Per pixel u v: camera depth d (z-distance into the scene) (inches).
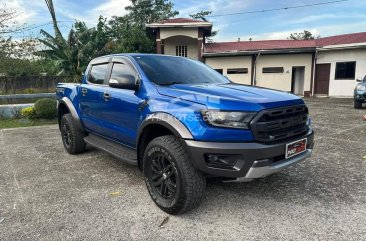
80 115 194.2
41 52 663.1
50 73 679.7
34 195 140.8
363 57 680.4
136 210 124.6
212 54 777.6
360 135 259.4
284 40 900.6
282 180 153.8
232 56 790.5
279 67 779.4
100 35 721.6
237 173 105.8
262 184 148.8
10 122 376.8
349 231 106.0
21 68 657.6
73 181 158.2
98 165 184.9
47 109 379.6
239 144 104.3
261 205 126.9
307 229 107.9
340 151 207.3
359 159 188.2
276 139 111.1
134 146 144.9
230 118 104.7
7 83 588.4
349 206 124.6
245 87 137.2
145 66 146.6
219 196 135.9
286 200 131.2
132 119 139.7
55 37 699.4
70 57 663.8
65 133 214.8
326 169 169.8
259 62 784.3
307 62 763.4
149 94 131.3
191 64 170.2
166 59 163.3
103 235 106.5
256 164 104.9
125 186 150.2
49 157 205.3
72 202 132.7
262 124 106.0
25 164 190.2
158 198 124.8
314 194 136.8
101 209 125.8
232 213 120.6
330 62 735.1
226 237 104.2
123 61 157.9
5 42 664.4
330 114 405.7
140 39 858.1
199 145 105.8
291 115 118.3
